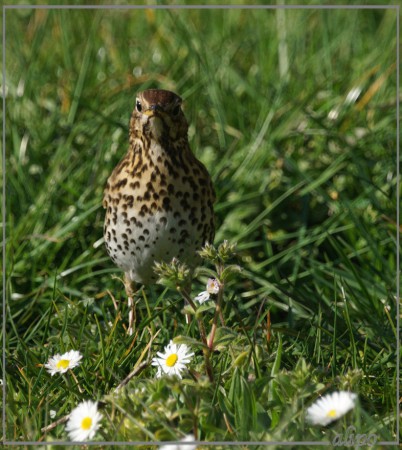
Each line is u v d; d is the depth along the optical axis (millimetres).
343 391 6895
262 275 10031
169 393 7473
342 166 11711
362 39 14836
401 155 12008
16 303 9867
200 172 9227
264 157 11836
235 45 14484
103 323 9594
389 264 10570
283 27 14289
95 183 11508
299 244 10703
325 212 11680
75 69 14078
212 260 7332
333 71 13867
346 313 8312
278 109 12625
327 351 8531
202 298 7594
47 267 10609
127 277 9383
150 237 9070
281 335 8586
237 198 11492
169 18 14914
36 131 12484
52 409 7699
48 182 11383
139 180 8984
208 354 7301
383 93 13133
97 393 7781
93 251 10852
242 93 13383
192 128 12625
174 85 13344
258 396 7141
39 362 8422
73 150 12203
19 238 10734
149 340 8734
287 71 13148
